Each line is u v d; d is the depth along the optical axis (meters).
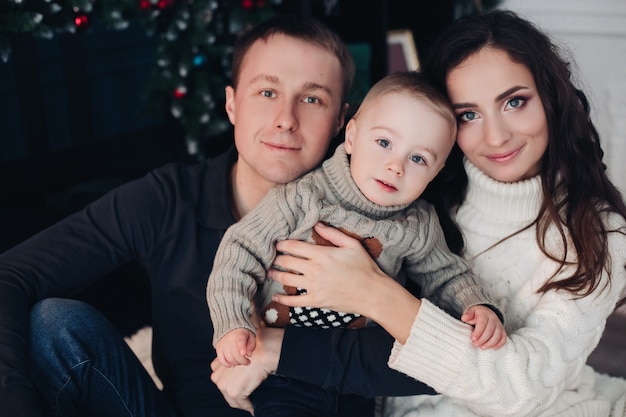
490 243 1.54
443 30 1.53
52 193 3.37
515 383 1.34
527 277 1.52
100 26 4.04
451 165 1.59
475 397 1.36
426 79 1.46
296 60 1.47
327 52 1.50
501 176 1.47
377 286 1.35
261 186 1.57
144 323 2.49
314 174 1.43
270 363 1.40
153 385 1.49
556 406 1.50
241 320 1.30
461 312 1.43
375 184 1.37
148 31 3.04
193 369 1.55
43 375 1.33
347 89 1.59
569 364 1.41
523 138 1.44
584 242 1.41
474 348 1.34
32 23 2.56
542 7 3.94
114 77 4.18
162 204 1.54
